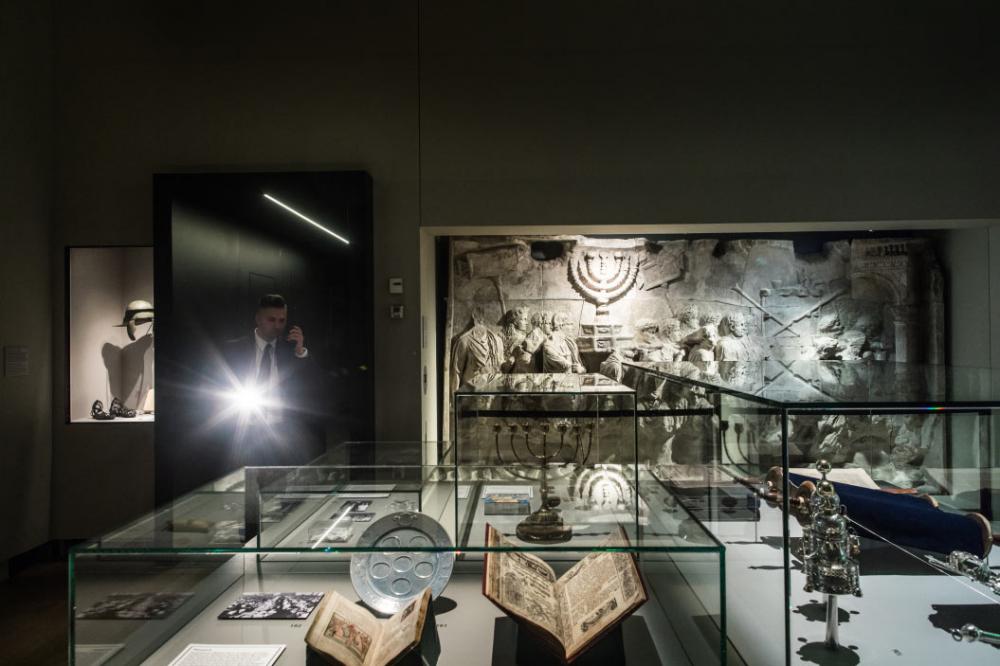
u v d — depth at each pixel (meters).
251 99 4.60
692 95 4.50
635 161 4.52
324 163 4.59
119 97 4.61
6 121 4.20
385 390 4.55
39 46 4.49
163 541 1.68
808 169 4.46
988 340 5.03
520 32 4.55
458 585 2.05
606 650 1.62
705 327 5.72
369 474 2.48
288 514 1.97
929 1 4.41
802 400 1.50
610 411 2.91
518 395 2.96
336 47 4.60
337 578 2.08
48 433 4.54
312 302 4.38
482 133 4.56
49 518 4.54
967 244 5.30
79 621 1.58
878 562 2.15
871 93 4.44
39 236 4.48
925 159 4.42
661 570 1.71
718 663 1.39
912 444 2.41
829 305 5.75
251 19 4.61
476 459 2.96
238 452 4.37
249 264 4.39
